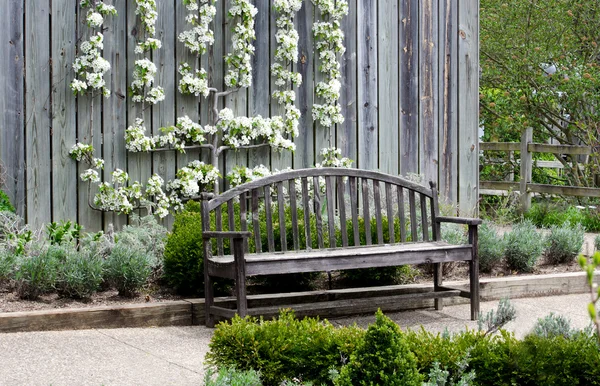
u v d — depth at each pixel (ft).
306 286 22.08
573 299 22.76
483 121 55.67
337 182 21.15
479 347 12.57
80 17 23.68
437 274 21.29
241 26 26.25
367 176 21.31
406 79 30.22
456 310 21.38
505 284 22.82
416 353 12.41
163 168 25.39
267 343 13.14
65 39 23.43
